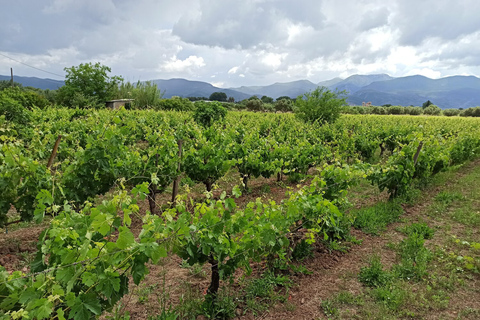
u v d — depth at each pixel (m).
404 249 4.96
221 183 9.39
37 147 6.28
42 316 1.93
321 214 4.40
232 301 3.66
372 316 3.56
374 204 7.38
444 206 7.13
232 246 3.35
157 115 17.72
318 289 4.08
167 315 3.16
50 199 3.25
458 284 4.19
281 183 9.36
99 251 2.32
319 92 23.44
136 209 2.95
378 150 17.47
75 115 18.58
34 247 5.10
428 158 8.32
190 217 3.32
